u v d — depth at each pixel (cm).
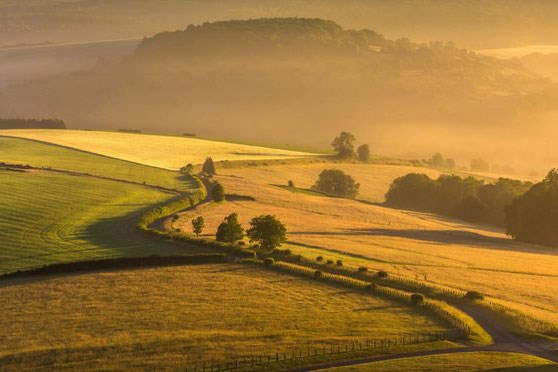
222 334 9919
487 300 12231
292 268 13438
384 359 9219
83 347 9344
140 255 14262
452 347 9738
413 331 10338
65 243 15212
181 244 15338
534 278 14975
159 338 9706
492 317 11350
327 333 10112
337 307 11381
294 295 11925
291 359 9081
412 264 15400
